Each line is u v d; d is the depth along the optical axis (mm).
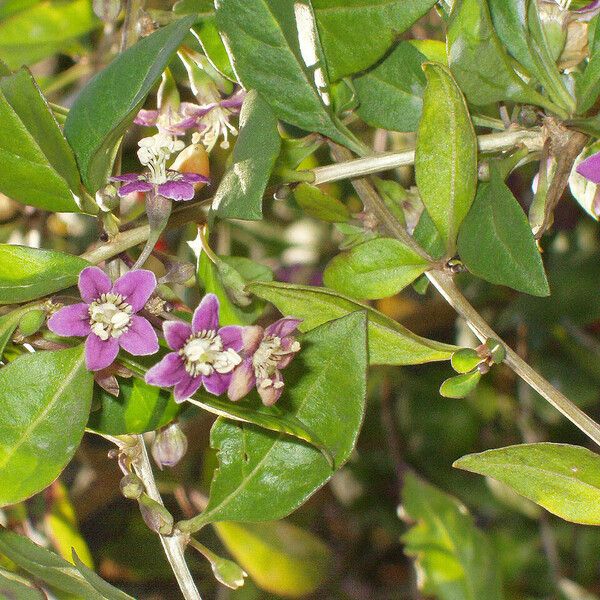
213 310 298
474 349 312
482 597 418
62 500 395
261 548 432
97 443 472
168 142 310
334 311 314
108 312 298
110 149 313
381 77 335
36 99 306
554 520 546
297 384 309
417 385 566
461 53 319
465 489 562
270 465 316
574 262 475
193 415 453
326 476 313
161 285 321
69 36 410
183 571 314
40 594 312
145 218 318
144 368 306
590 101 321
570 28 328
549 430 549
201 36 336
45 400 302
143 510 312
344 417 309
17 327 307
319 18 323
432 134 315
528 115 330
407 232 337
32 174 311
